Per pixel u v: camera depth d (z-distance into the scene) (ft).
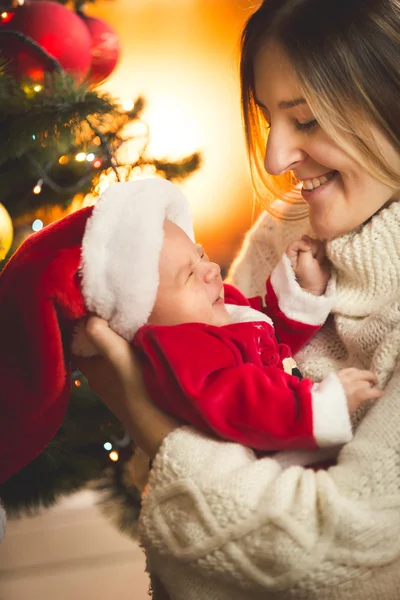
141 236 3.49
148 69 14.65
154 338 3.41
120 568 8.04
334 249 3.72
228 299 4.29
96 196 6.21
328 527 2.89
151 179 3.79
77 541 8.57
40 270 3.45
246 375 3.25
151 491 3.17
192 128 14.48
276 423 3.17
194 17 14.62
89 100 5.47
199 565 3.01
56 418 3.84
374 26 3.32
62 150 5.68
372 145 3.38
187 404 3.30
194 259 3.76
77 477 6.34
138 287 3.48
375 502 2.94
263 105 3.75
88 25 6.12
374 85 3.32
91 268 3.46
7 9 5.76
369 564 2.91
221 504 2.96
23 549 8.44
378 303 3.67
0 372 3.56
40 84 5.60
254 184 4.45
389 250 3.57
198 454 3.14
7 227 5.00
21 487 6.10
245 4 14.69
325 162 3.49
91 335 3.49
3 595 7.57
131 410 3.45
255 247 4.79
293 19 3.40
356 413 3.48
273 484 2.97
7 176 5.92
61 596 7.53
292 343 4.02
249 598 3.09
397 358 3.42
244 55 3.81
